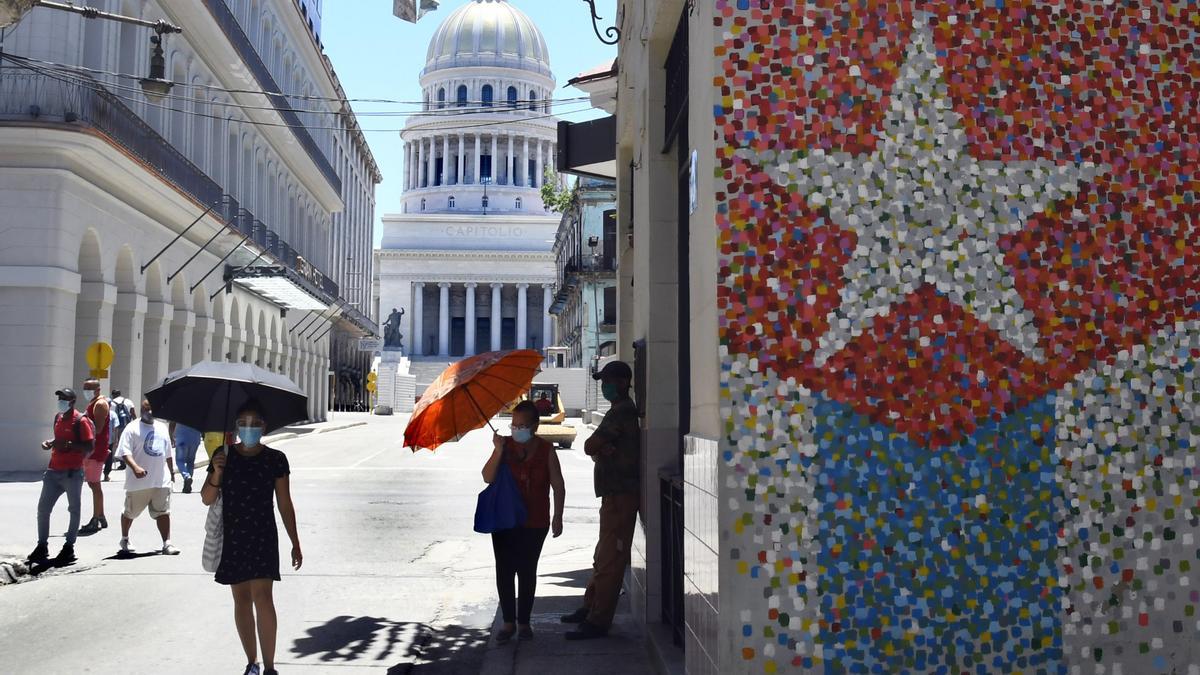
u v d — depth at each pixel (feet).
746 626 13.93
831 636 14.01
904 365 14.43
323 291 166.09
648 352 23.41
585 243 212.84
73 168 78.02
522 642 23.85
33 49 76.59
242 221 127.75
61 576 32.96
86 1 81.61
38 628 25.54
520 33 462.19
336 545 41.16
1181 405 14.83
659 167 23.36
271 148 153.48
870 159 14.67
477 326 448.65
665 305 23.40
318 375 203.82
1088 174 15.03
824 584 14.05
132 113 86.58
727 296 14.32
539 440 24.44
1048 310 14.76
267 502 20.26
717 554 14.06
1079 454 14.58
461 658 23.39
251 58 128.57
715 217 14.44
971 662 14.17
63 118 76.02
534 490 24.12
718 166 14.51
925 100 14.87
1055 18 15.23
